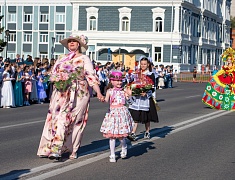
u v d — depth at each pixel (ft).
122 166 29.43
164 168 29.14
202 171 28.55
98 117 56.49
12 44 221.46
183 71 216.95
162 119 55.57
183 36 215.72
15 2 220.02
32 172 27.12
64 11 218.38
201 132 45.09
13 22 220.84
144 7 212.23
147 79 38.04
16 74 70.18
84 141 38.47
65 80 29.22
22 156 31.86
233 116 60.85
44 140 30.14
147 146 36.91
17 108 67.31
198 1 238.27
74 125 30.35
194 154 33.88
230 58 70.44
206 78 195.93
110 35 214.90
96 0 215.31
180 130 46.16
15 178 25.70
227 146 37.55
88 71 29.89
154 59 212.02
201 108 71.87
